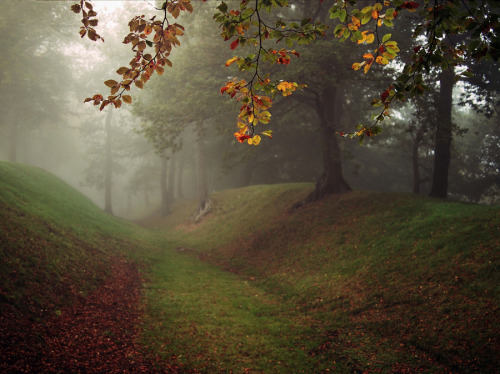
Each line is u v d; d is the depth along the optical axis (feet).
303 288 34.76
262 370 19.89
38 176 61.98
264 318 28.32
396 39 47.57
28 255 26.32
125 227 71.26
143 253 50.93
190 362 19.84
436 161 56.65
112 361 18.25
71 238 38.19
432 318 23.65
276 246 49.70
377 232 40.09
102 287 30.32
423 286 27.35
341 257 38.40
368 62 9.34
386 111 10.32
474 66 50.80
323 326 26.66
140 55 10.50
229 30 9.53
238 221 70.13
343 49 40.47
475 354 19.44
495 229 30.14
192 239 70.79
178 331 24.06
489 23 8.04
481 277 25.11
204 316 27.58
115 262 39.86
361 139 10.83
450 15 8.34
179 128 53.47
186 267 46.50
